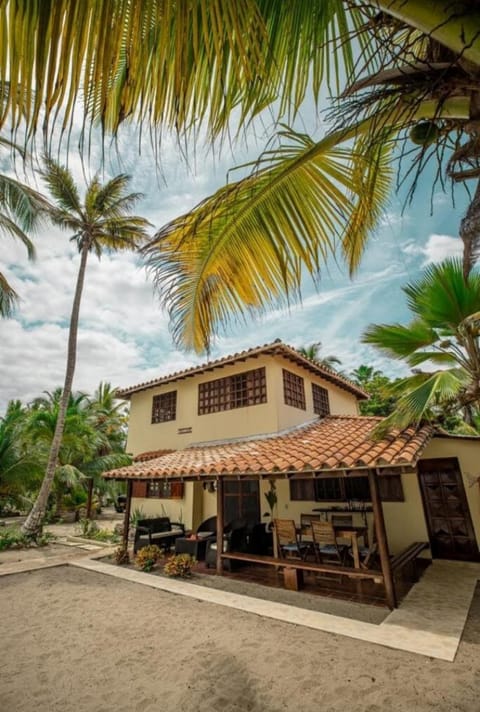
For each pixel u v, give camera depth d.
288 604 6.86
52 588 8.15
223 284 3.60
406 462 6.46
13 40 1.25
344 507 10.85
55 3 1.25
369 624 5.81
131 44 1.32
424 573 8.66
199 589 7.87
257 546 10.38
